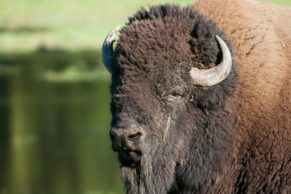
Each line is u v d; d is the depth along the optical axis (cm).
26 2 19450
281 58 2739
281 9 2862
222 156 2708
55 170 6694
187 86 2619
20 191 6012
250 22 2781
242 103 2716
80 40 15400
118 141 2533
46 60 13662
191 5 2850
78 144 7612
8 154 7394
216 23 2762
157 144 2598
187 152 2683
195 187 2728
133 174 2648
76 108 9375
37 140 7925
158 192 2662
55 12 18100
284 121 2684
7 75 12325
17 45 15425
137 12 2750
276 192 2664
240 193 2712
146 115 2544
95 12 17438
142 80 2559
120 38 2612
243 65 2733
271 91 2712
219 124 2691
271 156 2678
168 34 2605
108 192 5703
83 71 12194
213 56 2645
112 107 2589
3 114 9306
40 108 9544
